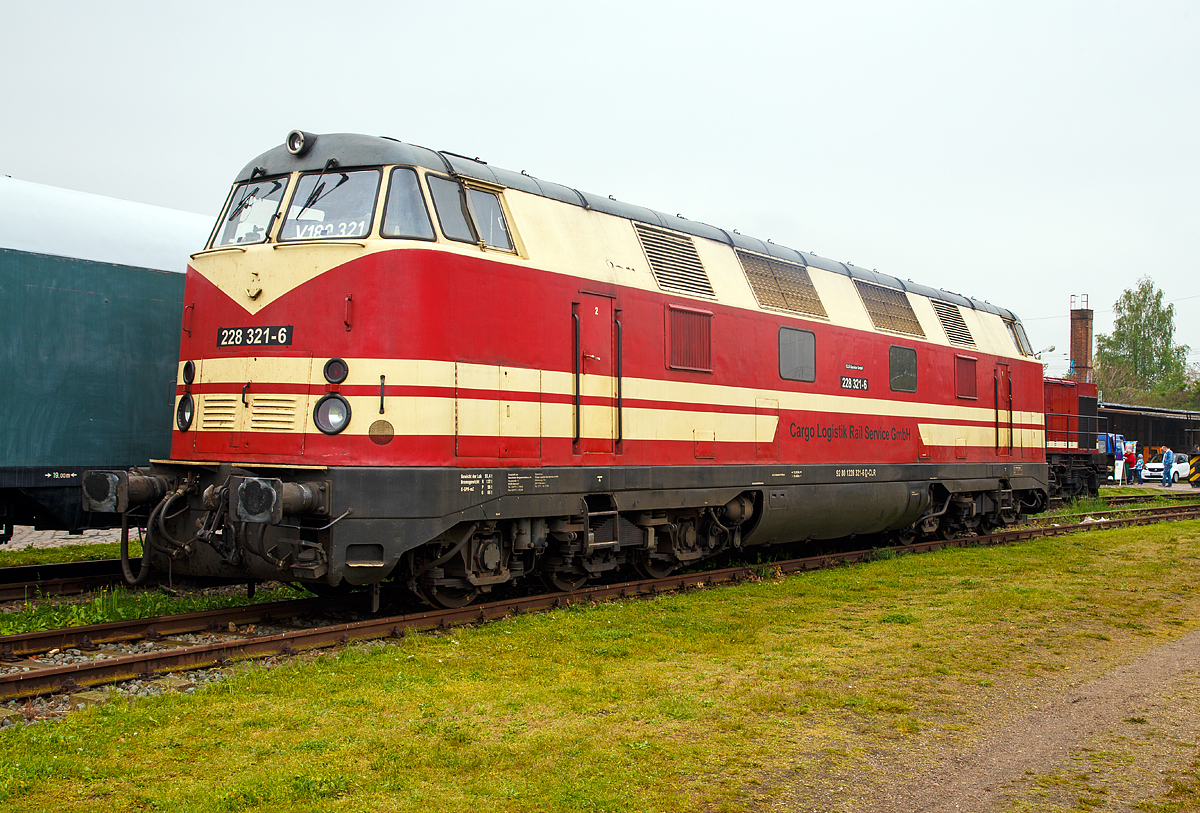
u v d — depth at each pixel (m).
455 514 8.09
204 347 8.52
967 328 16.59
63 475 10.68
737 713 6.12
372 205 8.20
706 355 11.11
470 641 7.84
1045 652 7.92
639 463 10.13
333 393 7.80
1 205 10.57
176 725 5.55
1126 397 71.00
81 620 8.27
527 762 5.13
